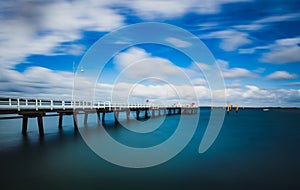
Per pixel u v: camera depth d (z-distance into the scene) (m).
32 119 38.94
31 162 11.73
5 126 27.22
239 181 9.72
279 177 10.20
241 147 16.92
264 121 46.81
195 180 9.72
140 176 10.05
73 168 10.92
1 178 9.51
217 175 10.38
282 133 26.08
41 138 18.20
